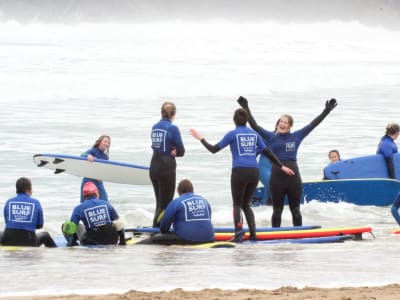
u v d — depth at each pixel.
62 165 48.41
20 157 66.81
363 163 54.88
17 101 114.12
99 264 30.48
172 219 36.56
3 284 25.95
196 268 29.44
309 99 129.12
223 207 51.09
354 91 149.25
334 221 48.31
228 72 170.50
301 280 26.59
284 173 40.41
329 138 80.38
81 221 38.44
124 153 69.38
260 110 107.88
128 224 46.72
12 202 35.91
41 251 34.16
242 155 37.44
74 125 87.50
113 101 118.94
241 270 28.86
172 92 133.00
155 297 22.75
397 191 53.25
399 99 130.62
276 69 186.88
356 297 22.23
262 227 43.41
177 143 39.31
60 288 25.27
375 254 33.31
